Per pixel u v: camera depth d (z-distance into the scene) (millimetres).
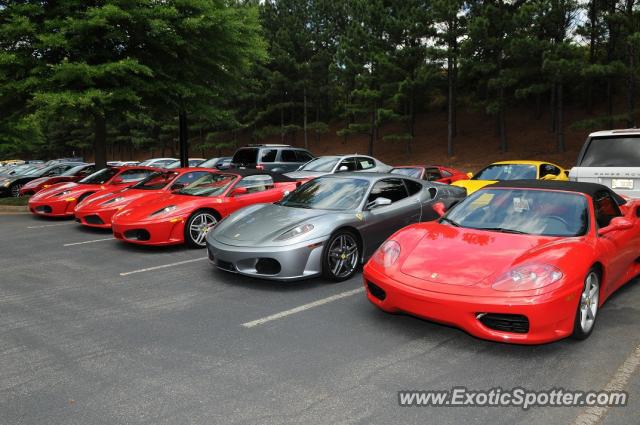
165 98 13609
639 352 3531
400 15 29359
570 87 30688
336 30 41875
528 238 3957
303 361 3387
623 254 4477
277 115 44844
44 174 17281
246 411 2721
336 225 5383
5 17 12250
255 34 15414
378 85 31875
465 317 3387
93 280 5668
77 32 12000
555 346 3656
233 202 7738
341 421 2621
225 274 5871
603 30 25500
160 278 5715
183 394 2924
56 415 2701
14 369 3297
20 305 4738
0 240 8398
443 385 3045
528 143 28438
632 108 22438
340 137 41656
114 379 3129
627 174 7117
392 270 3885
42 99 11195
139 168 11695
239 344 3699
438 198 6980
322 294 5008
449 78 29516
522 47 23094
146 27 12477
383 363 3355
